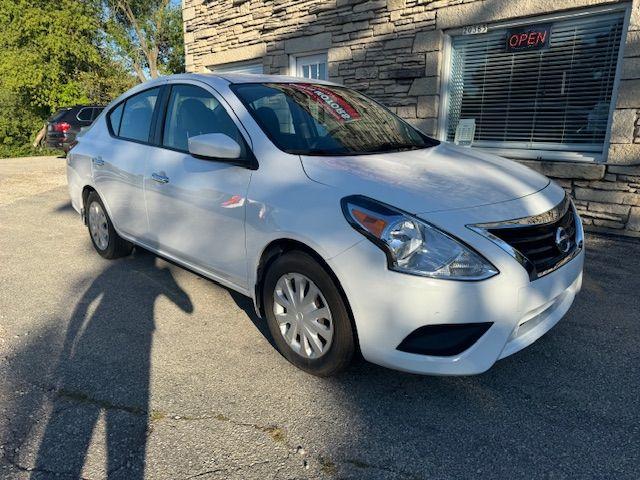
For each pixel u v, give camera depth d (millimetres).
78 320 3555
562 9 5680
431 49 6816
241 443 2293
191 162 3404
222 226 3135
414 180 2684
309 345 2760
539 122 6332
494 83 6605
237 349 3125
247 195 2943
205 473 2111
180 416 2480
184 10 10789
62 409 2541
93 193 4699
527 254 2459
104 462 2178
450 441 2291
